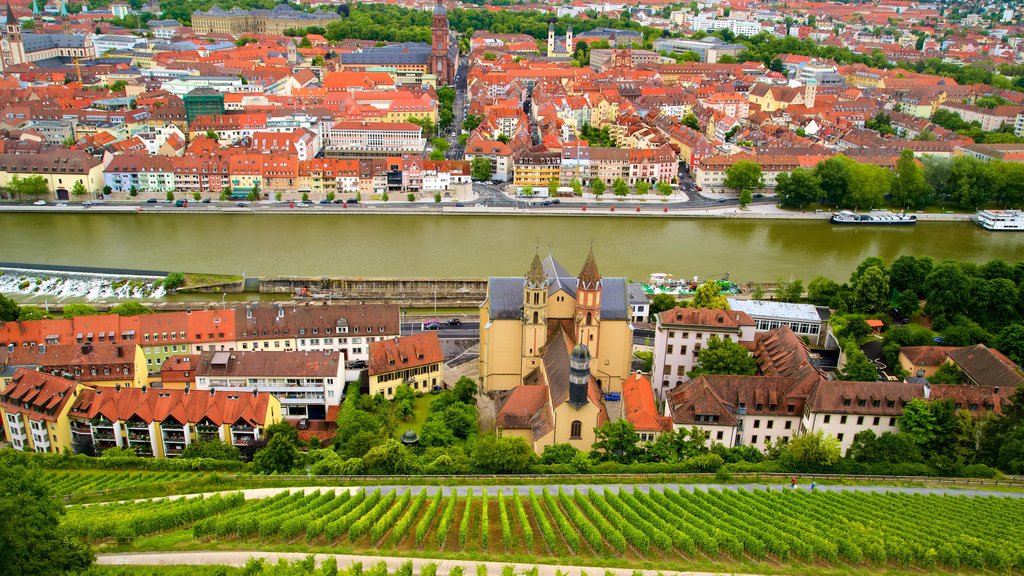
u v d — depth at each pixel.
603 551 161.88
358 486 193.00
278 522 166.88
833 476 197.50
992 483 195.75
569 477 197.50
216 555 158.62
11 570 134.62
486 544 163.38
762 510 176.75
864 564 161.00
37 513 145.25
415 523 173.62
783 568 158.50
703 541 162.88
